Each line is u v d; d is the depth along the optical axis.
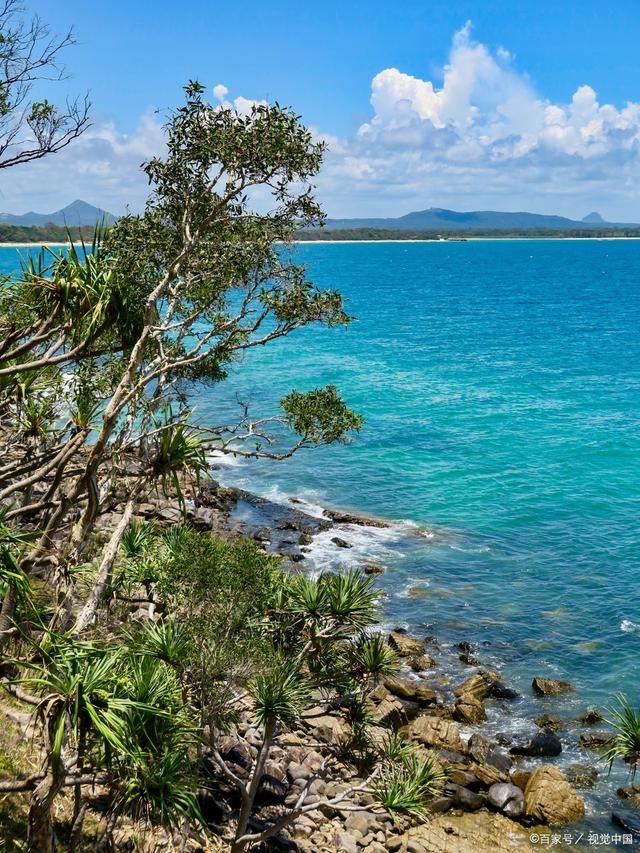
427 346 91.31
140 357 13.18
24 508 13.06
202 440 13.48
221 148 16.42
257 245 17.75
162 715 10.74
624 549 35.00
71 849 12.70
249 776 17.56
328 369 75.25
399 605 30.08
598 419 57.38
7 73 12.71
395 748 16.39
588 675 25.48
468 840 18.55
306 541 35.62
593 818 19.36
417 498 41.69
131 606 19.20
